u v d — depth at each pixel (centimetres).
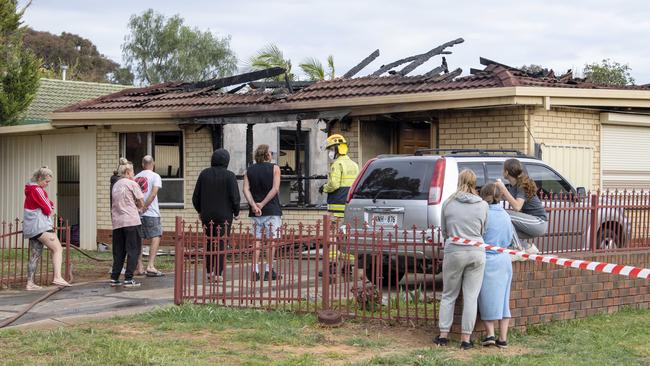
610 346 860
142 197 1259
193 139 1758
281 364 751
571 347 849
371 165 1164
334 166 1292
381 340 859
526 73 1515
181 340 847
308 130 1839
